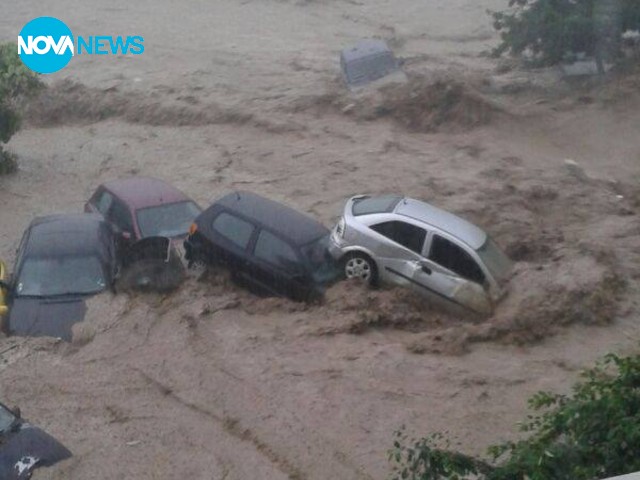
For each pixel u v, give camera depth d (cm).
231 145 2436
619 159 2347
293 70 3284
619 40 2833
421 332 1301
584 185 2070
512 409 1061
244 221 1433
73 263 1366
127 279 1362
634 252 1623
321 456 949
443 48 3834
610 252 1564
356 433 994
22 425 913
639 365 624
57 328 1252
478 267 1371
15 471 854
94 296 1325
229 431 1000
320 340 1232
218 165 2266
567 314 1317
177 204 1641
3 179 2184
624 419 577
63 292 1327
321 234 1451
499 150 2355
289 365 1149
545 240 1638
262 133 2525
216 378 1113
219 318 1291
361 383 1105
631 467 564
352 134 2503
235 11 4519
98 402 1059
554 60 2892
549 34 2861
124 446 960
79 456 927
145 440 974
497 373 1156
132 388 1094
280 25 4250
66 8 4491
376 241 1403
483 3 4688
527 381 1134
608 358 684
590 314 1324
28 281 1340
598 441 588
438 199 1950
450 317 1369
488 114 2548
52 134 2598
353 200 1520
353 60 2869
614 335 1295
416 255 1387
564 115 2589
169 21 4269
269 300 1349
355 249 1410
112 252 1440
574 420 605
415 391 1092
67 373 1131
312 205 1961
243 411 1038
